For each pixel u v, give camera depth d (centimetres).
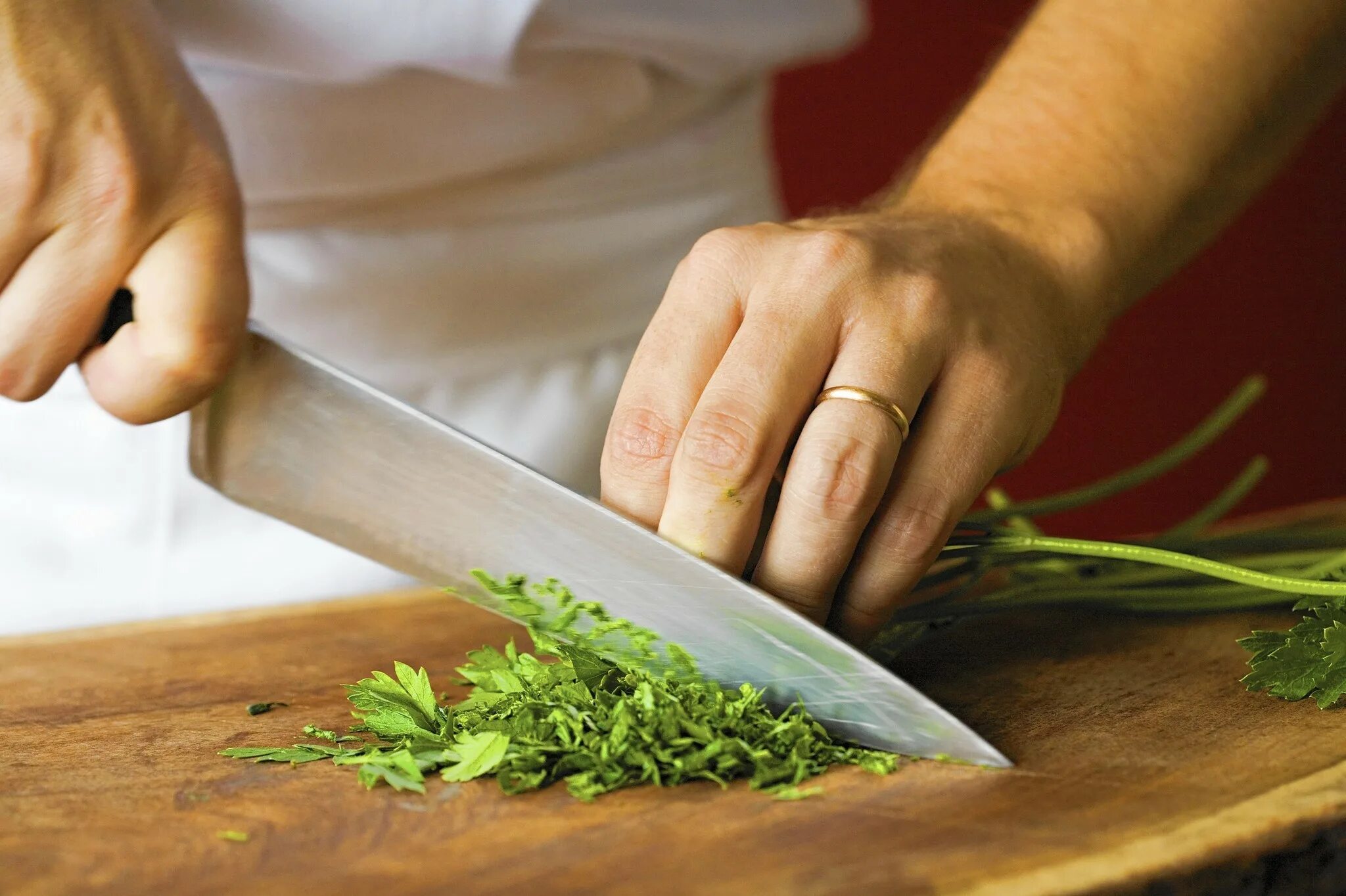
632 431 63
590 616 65
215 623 77
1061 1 74
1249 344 172
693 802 60
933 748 62
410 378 82
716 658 64
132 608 81
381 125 77
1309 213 166
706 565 62
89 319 62
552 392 84
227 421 66
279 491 67
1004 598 73
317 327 80
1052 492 177
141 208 61
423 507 66
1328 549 76
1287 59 73
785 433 62
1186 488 176
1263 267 169
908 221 66
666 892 56
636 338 86
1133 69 71
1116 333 173
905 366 62
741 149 88
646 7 79
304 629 76
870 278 62
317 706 68
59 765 63
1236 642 71
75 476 80
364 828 59
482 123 79
